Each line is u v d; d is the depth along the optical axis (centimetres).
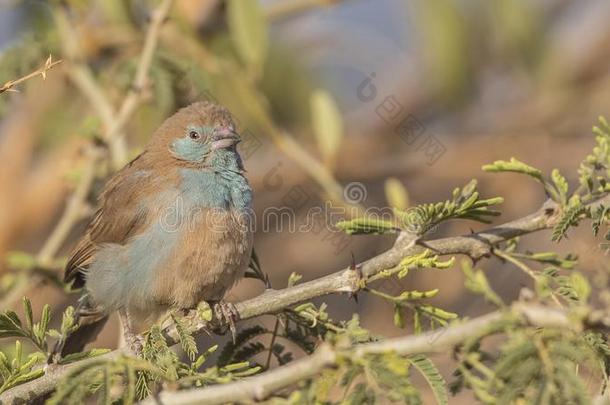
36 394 752
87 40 1326
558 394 551
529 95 1619
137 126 1323
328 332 766
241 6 1234
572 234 1080
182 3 1395
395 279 1045
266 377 590
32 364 764
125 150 1195
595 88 1609
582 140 1582
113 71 1326
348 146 1548
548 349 564
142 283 998
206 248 995
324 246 1496
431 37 1454
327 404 616
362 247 1495
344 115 1569
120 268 1007
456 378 676
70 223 1159
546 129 1595
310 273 1490
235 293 1462
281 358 809
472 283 586
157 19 1182
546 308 564
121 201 1024
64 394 618
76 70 1234
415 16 1452
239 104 1345
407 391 570
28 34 1255
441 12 1444
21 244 1396
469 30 1510
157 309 1020
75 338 1041
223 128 1059
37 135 1404
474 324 571
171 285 997
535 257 770
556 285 736
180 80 1247
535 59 1548
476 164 1569
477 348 615
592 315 552
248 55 1245
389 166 1564
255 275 1038
